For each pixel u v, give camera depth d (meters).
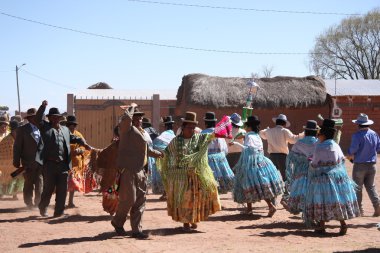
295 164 9.85
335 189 8.78
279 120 12.06
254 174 10.59
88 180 12.23
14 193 13.04
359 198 10.99
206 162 8.97
